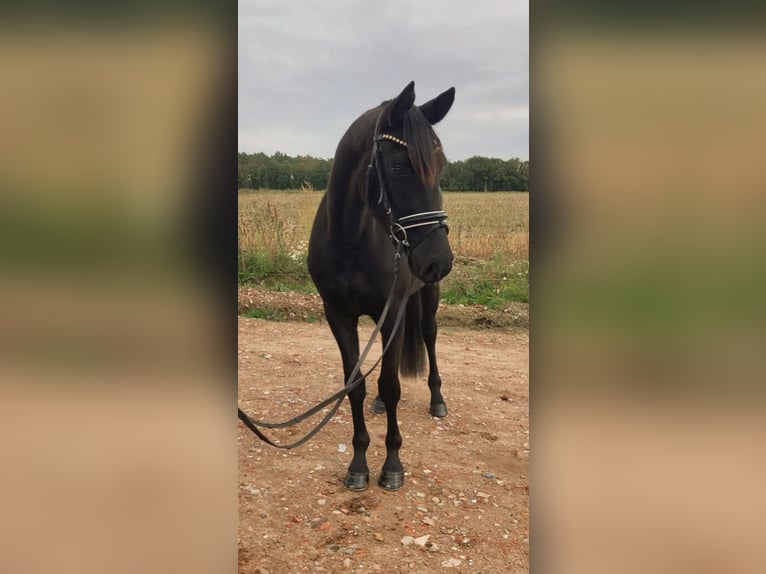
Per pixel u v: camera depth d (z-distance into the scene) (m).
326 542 2.52
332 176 2.88
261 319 6.93
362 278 2.86
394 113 2.53
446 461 3.39
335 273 2.89
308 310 7.15
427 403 4.36
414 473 3.21
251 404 4.16
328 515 2.73
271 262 8.27
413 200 2.48
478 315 7.06
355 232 2.79
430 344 4.22
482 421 4.05
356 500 2.88
